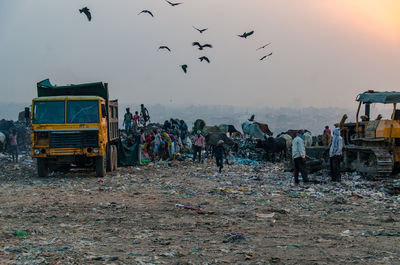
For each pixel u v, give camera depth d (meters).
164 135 27.34
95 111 17.84
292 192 13.34
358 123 17.72
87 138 17.62
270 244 6.85
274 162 27.66
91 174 19.58
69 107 17.78
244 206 10.91
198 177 18.55
